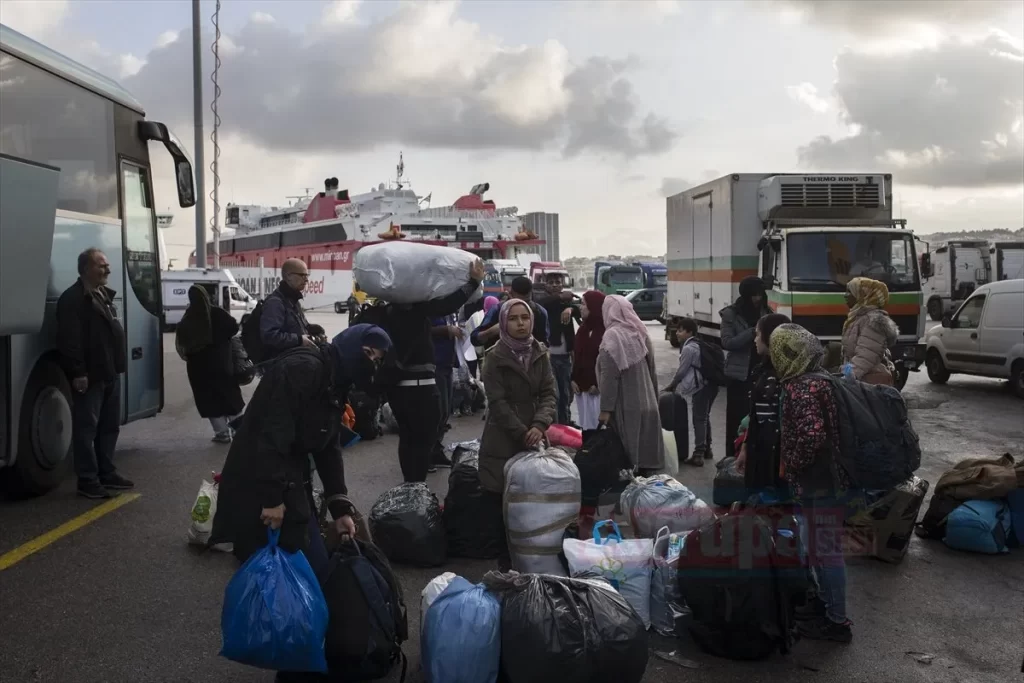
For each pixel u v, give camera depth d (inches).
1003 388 579.2
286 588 134.1
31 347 280.5
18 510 270.7
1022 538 235.3
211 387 377.7
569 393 386.6
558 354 382.9
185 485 304.7
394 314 260.7
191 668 162.1
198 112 892.6
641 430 243.1
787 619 165.8
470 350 456.8
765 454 177.8
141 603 193.6
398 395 260.7
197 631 178.7
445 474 323.6
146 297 362.6
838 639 175.2
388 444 381.4
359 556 150.0
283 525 141.3
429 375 263.6
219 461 346.9
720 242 600.1
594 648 139.6
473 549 221.3
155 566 218.2
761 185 568.1
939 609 193.3
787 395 170.6
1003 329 541.3
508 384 211.6
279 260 2055.9
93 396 282.2
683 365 335.9
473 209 1627.7
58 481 295.4
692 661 166.1
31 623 182.4
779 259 519.8
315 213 1929.1
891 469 168.4
